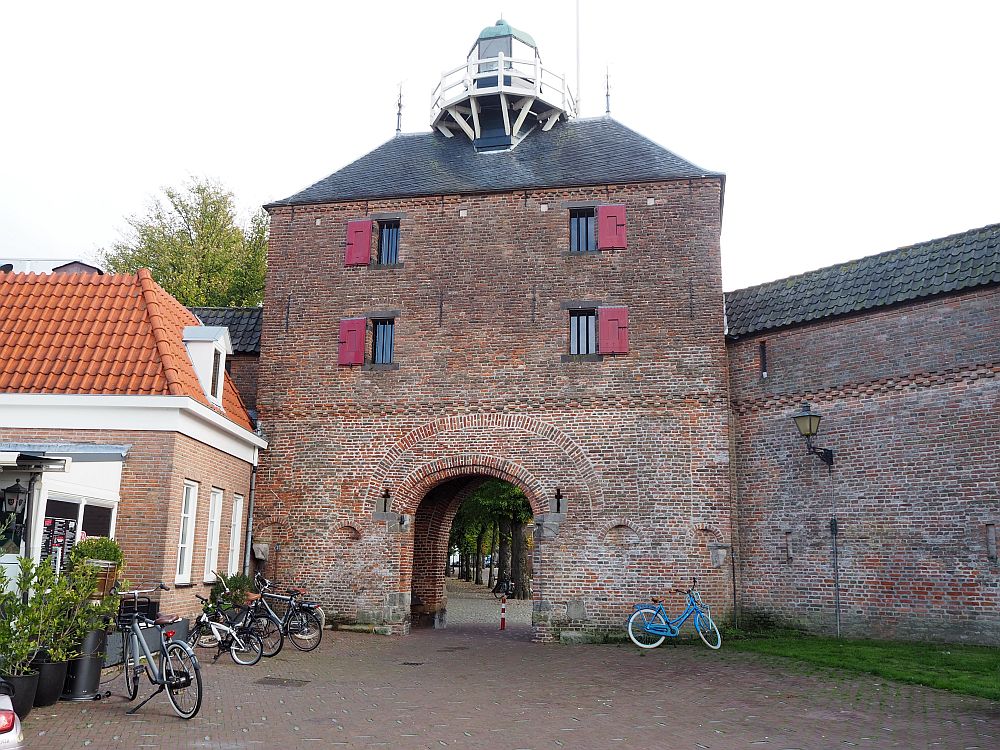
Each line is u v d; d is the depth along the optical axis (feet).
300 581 60.34
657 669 43.06
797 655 45.19
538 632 56.29
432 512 71.41
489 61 73.36
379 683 38.32
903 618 49.32
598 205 62.23
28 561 29.99
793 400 56.08
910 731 28.50
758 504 56.85
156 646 33.14
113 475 44.91
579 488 57.82
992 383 47.16
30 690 27.89
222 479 55.57
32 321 50.55
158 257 112.37
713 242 59.88
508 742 26.94
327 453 61.82
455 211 64.13
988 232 49.39
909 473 50.03
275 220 66.74
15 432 46.06
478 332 61.62
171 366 47.60
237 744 25.63
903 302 51.19
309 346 63.82
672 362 58.39
